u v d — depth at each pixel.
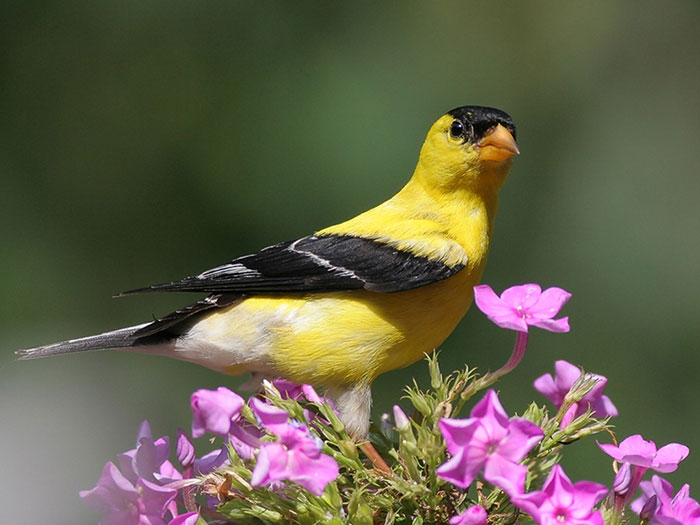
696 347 11.02
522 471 4.12
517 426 4.16
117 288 11.61
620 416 10.73
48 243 11.52
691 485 10.29
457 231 7.00
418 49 12.45
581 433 4.97
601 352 11.14
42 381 10.67
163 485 4.82
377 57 12.16
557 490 4.12
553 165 12.48
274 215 11.52
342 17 12.31
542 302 4.79
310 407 6.02
